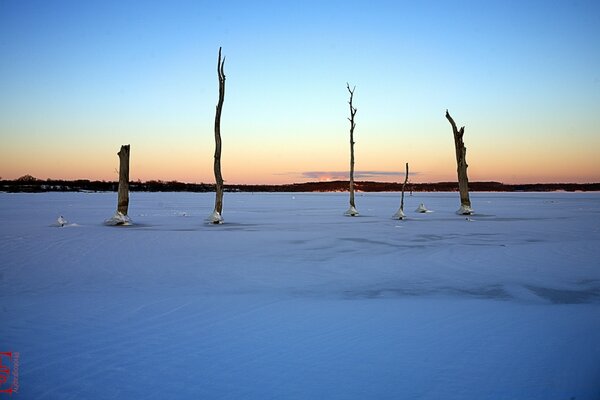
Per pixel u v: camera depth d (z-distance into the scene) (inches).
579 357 183.2
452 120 1233.4
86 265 406.0
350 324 228.7
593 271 386.9
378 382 160.1
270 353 187.6
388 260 445.1
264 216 1179.3
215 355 185.0
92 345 196.4
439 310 257.6
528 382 160.2
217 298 285.0
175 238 619.5
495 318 240.7
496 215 1216.2
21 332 213.8
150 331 216.1
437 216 1170.6
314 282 339.6
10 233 663.1
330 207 1838.1
